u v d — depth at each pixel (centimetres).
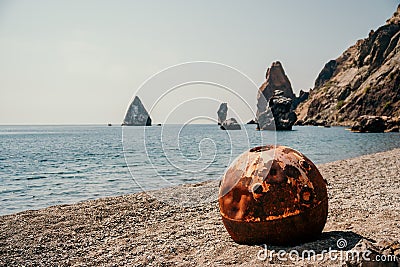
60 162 2472
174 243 628
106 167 2091
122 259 577
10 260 594
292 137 5009
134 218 837
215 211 869
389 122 5997
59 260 590
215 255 535
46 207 1052
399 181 1147
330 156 2547
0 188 1476
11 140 6244
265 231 509
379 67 9994
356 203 844
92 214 877
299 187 506
